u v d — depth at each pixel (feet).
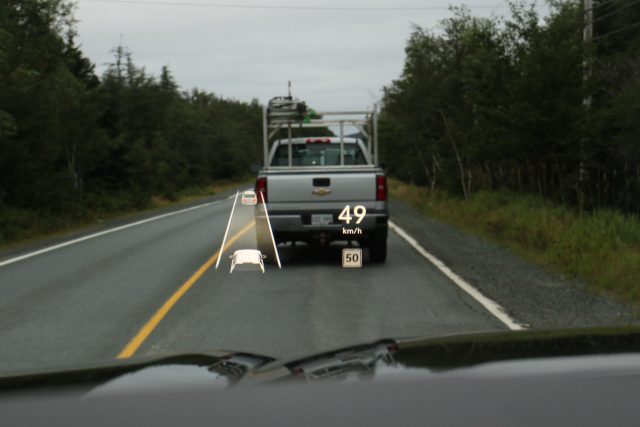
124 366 5.86
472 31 96.27
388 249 54.08
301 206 43.96
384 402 3.51
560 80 77.71
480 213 80.89
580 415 3.25
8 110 89.10
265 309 31.37
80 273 44.47
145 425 3.40
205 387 4.19
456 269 43.50
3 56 89.76
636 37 101.04
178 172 258.98
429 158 136.05
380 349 5.16
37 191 95.09
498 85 86.28
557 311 30.53
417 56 122.11
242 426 3.31
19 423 3.56
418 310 30.89
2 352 24.48
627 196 76.18
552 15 83.92
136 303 33.50
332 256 50.06
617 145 77.00
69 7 116.88
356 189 43.88
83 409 3.73
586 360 4.01
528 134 79.71
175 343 25.46
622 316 29.27
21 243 73.00
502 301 32.94
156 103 237.66
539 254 50.26
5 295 36.76
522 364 4.01
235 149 374.02
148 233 74.28
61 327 28.45
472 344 4.91
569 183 80.89
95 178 142.72
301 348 24.34
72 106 117.08
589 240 48.34
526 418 3.24
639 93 72.74
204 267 45.73
